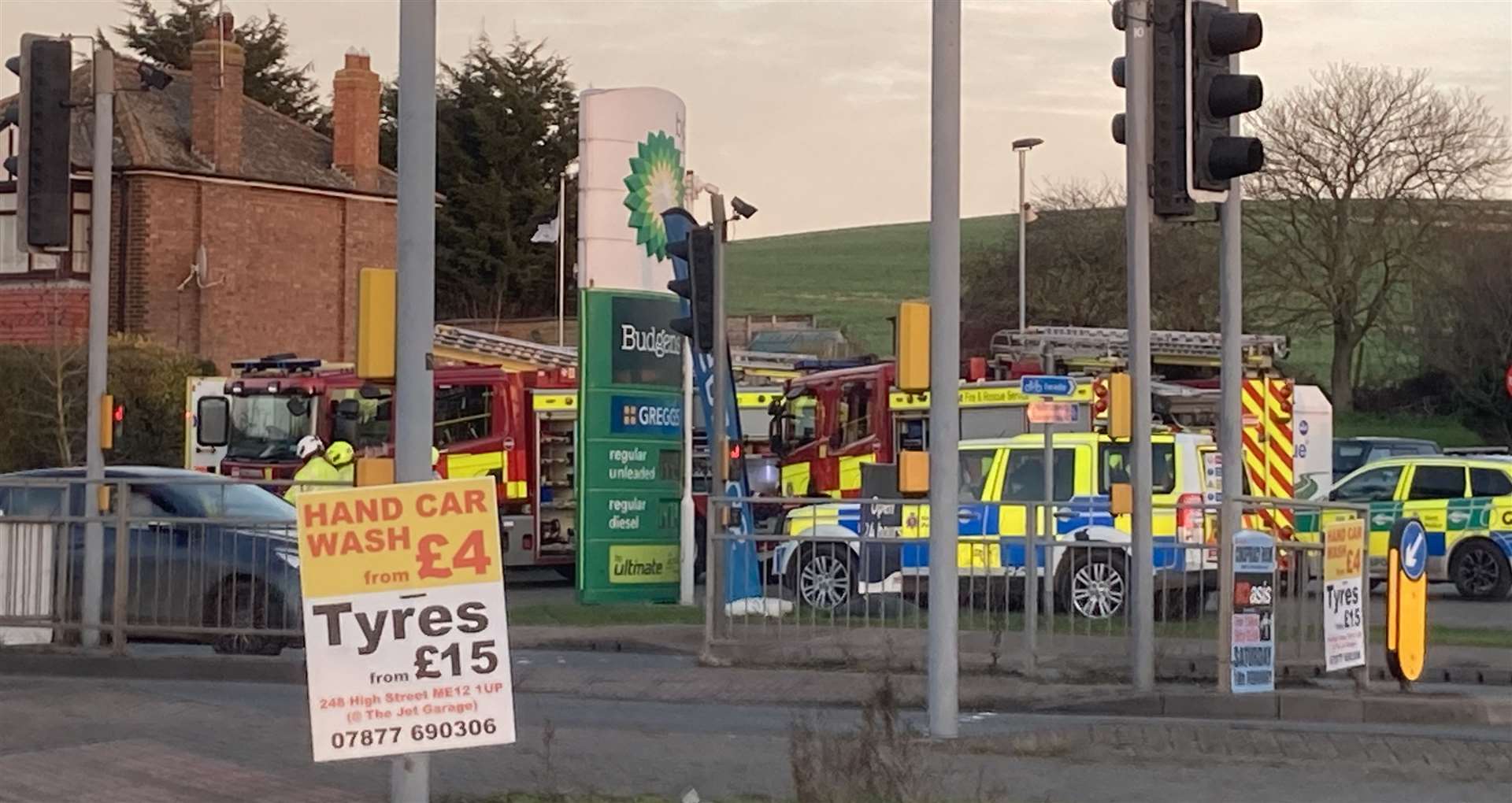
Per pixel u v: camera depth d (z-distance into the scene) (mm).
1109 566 14969
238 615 15172
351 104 50750
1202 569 14867
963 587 15320
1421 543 14312
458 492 7543
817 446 30516
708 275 19406
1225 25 12789
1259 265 56906
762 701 14445
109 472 16969
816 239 98188
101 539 15461
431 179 8070
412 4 8047
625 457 23141
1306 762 11273
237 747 10688
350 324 49906
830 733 10125
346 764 10055
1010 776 10602
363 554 7496
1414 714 13578
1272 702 13734
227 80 47469
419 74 8047
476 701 7488
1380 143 55812
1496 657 17359
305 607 7457
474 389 28906
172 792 9203
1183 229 58312
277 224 48406
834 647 15594
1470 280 55469
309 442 28125
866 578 15555
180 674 15008
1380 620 20609
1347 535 14062
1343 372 57594
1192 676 14734
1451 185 55719
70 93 14523
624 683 15062
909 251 93000
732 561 15953
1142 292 14102
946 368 11805
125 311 45562
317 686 7434
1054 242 62312
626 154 23250
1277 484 27312
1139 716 13773
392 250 51062
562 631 19016
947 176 11797
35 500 15680
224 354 46938
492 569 7539
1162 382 29453
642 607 22453
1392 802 10086
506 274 72375
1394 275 56500
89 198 44688
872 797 8797
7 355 38156
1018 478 21719
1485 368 56031
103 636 15453
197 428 30781
